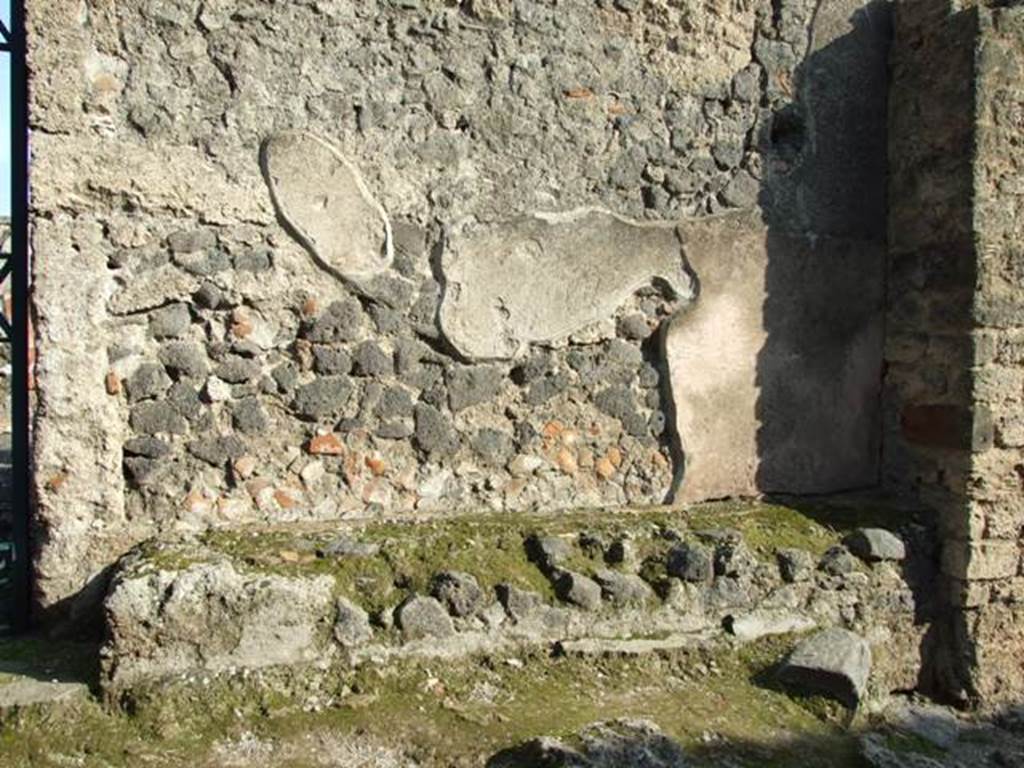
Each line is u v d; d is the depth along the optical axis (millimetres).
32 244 3432
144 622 3111
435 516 3863
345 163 3787
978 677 4008
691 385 4227
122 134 3521
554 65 4066
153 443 3586
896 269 4434
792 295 4363
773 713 3428
